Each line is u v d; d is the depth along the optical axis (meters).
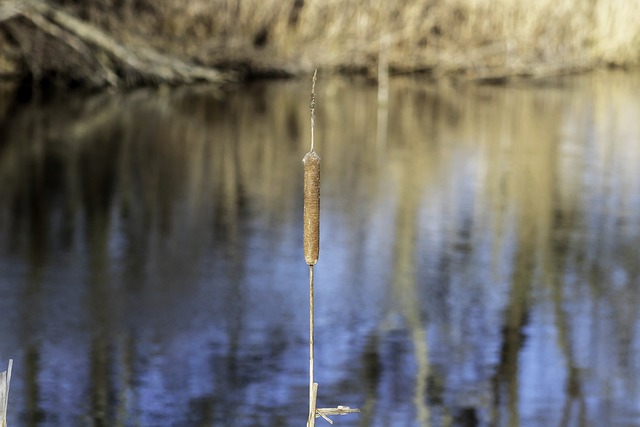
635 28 37.09
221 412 8.52
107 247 12.95
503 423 8.61
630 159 20.11
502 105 28.17
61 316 10.45
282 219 14.70
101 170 18.02
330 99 28.67
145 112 25.06
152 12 29.86
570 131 23.72
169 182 17.19
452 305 11.30
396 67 34.38
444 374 9.43
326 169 18.77
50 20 28.08
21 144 20.16
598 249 13.42
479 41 34.78
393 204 15.86
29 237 13.30
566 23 35.88
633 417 8.71
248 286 11.59
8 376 4.29
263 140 21.88
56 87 28.25
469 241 13.75
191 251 12.88
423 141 22.14
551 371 9.54
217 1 31.25
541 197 16.47
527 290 11.77
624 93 31.03
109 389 8.83
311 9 32.94
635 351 9.98
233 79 31.14
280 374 9.34
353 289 11.63
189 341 10.00
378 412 8.71
